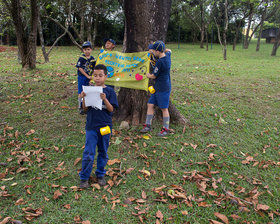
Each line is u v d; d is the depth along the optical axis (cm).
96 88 298
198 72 1071
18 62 1245
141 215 289
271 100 692
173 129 501
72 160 393
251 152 437
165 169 379
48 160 392
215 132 498
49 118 534
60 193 313
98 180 339
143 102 511
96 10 2202
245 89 795
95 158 397
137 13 463
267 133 503
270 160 410
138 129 491
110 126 327
